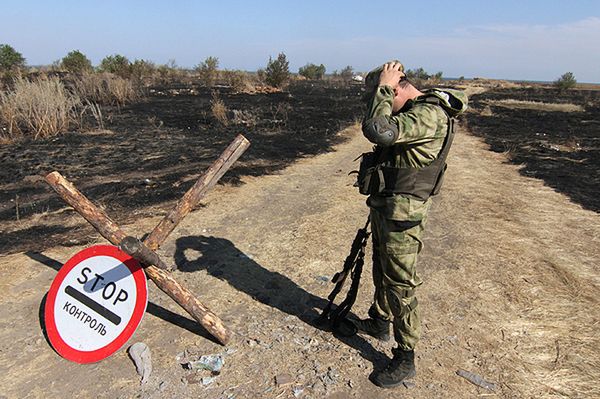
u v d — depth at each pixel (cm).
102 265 269
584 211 584
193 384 254
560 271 403
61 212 532
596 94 3597
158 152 888
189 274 388
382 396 249
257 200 602
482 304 346
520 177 780
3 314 316
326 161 878
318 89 2959
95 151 880
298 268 405
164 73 3250
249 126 1280
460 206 591
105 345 265
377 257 271
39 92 1033
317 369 269
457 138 1250
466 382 261
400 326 249
